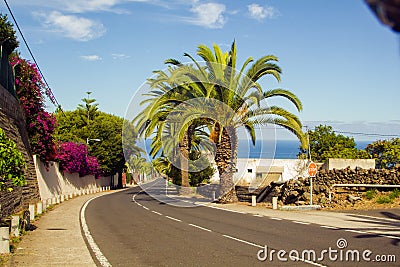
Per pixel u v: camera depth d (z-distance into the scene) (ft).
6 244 37.42
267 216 70.95
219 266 31.24
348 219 63.77
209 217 70.08
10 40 84.02
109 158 210.79
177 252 37.52
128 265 32.30
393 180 83.41
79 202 114.11
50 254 37.37
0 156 37.78
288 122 96.02
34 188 89.81
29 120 94.94
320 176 88.89
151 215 74.43
